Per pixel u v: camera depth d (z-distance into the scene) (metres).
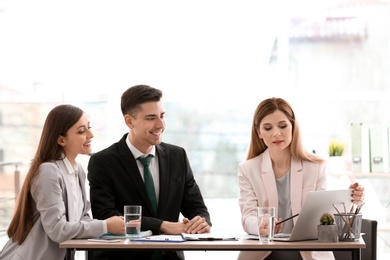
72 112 4.02
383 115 6.05
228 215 6.21
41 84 6.24
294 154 4.19
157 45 6.20
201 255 6.04
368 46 6.07
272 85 6.14
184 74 6.20
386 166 5.67
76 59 6.21
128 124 4.25
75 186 4.04
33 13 6.22
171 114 6.24
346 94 6.06
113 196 4.19
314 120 6.10
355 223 3.44
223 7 6.18
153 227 3.90
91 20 6.21
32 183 3.88
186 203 4.35
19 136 6.25
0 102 6.25
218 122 6.21
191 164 6.24
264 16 6.15
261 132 4.16
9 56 6.24
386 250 5.74
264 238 3.45
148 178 4.24
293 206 4.13
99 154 4.27
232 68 6.18
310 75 6.12
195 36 6.19
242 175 4.28
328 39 6.11
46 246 3.83
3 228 6.18
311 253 3.94
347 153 5.97
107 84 6.20
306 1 6.11
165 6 6.20
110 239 3.59
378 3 6.07
